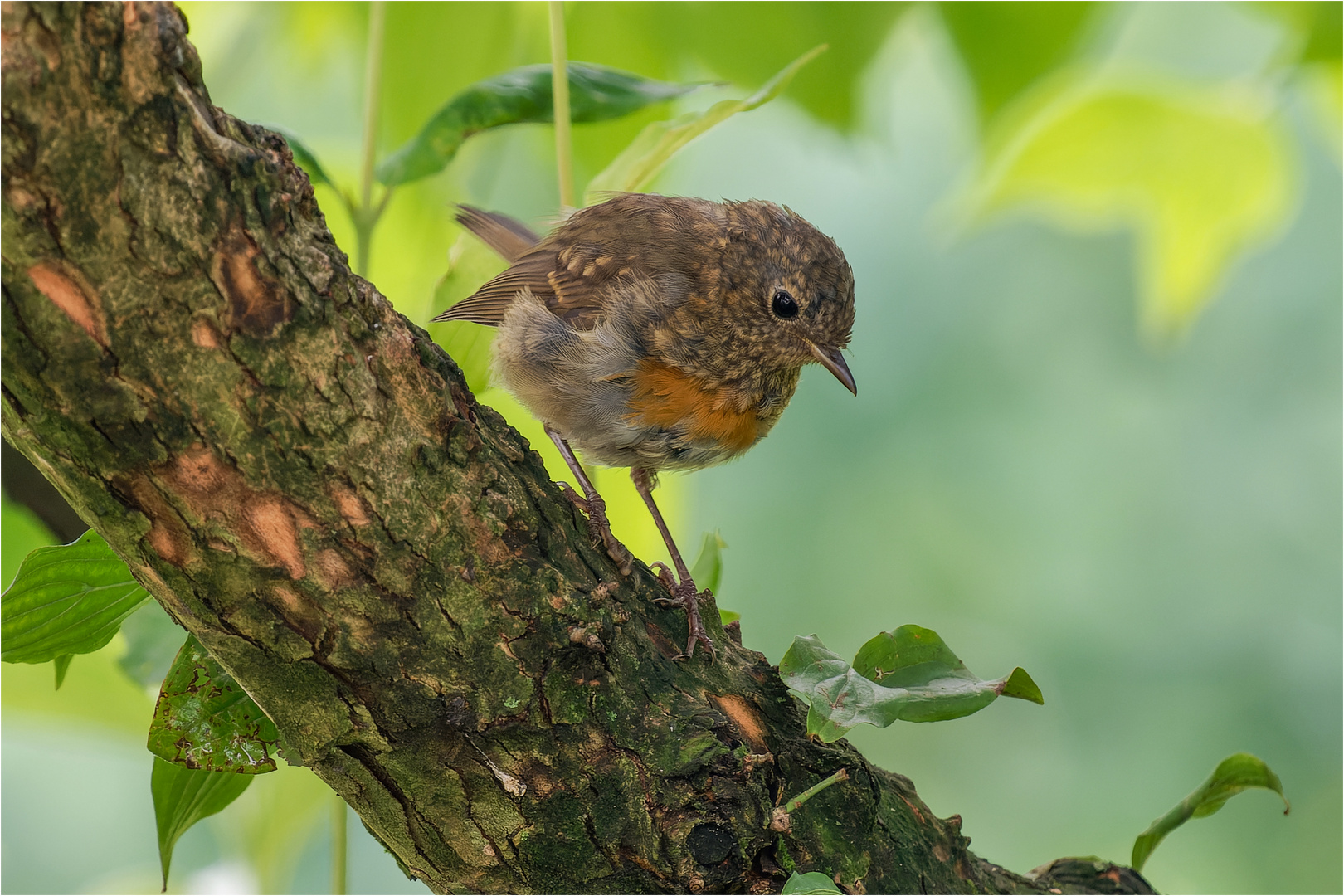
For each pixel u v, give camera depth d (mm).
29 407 3373
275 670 3889
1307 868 12219
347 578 3791
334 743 4020
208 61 7711
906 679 4566
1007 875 5699
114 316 3307
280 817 6516
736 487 14008
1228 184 8250
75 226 3186
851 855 4586
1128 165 8273
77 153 3145
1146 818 12602
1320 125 8914
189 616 3783
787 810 4348
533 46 7871
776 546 13852
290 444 3590
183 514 3592
